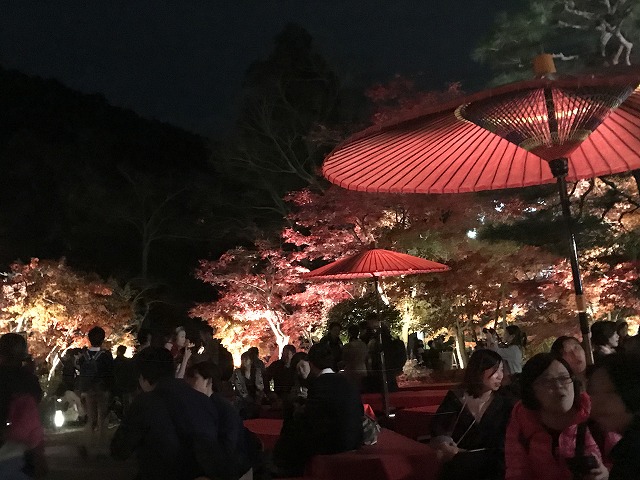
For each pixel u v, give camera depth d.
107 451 3.60
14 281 15.79
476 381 4.21
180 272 31.72
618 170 4.88
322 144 22.53
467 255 14.36
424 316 15.09
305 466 4.46
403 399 7.53
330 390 4.53
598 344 5.39
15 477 3.25
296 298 18.75
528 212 13.96
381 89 18.50
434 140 4.73
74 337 16.20
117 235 30.98
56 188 29.67
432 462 4.17
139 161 34.91
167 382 3.62
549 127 4.04
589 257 12.61
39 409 3.42
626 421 2.69
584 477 3.11
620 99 3.98
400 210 15.73
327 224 17.42
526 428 3.39
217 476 3.62
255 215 28.09
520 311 15.78
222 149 26.83
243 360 8.80
